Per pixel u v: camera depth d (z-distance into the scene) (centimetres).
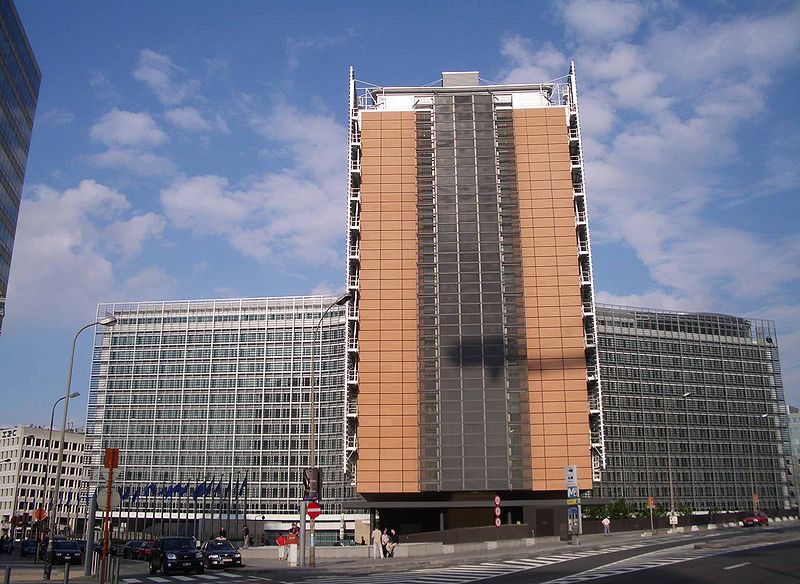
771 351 17700
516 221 8825
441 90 9306
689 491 15775
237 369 15525
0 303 7138
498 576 3119
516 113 9181
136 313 16225
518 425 8275
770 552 3744
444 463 8212
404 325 8588
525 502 8331
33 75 9844
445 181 8962
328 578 3450
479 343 8494
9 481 19250
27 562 5572
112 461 3158
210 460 15112
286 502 14650
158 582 3438
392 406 8394
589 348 8631
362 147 9112
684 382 16500
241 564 4834
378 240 8812
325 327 15388
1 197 8838
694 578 2620
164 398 15625
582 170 9075
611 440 15412
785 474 16825
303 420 15000
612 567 3300
